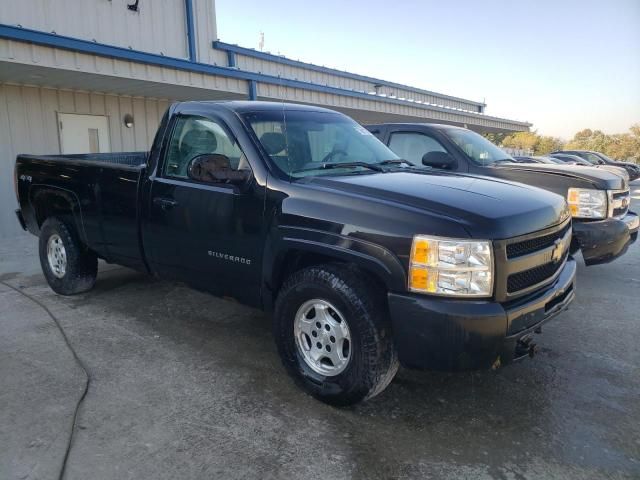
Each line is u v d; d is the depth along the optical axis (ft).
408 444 9.60
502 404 11.07
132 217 14.60
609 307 17.33
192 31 41.14
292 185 11.18
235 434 9.81
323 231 10.38
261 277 11.78
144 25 37.93
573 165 21.31
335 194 10.52
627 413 10.74
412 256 9.27
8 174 30.99
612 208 18.20
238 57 46.91
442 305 9.04
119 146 36.65
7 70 26.20
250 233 11.73
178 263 13.69
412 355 9.46
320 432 9.93
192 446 9.40
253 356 13.28
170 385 11.67
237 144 12.32
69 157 18.97
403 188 10.62
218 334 14.69
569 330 15.25
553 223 10.84
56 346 13.70
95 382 11.74
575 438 9.84
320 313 10.79
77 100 33.91
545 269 10.70
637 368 12.81
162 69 30.30
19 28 23.56
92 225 16.11
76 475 8.55
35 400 10.89
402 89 75.20
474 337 9.00
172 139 13.88
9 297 17.88
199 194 12.69
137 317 15.97
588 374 12.46
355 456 9.21
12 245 27.43
